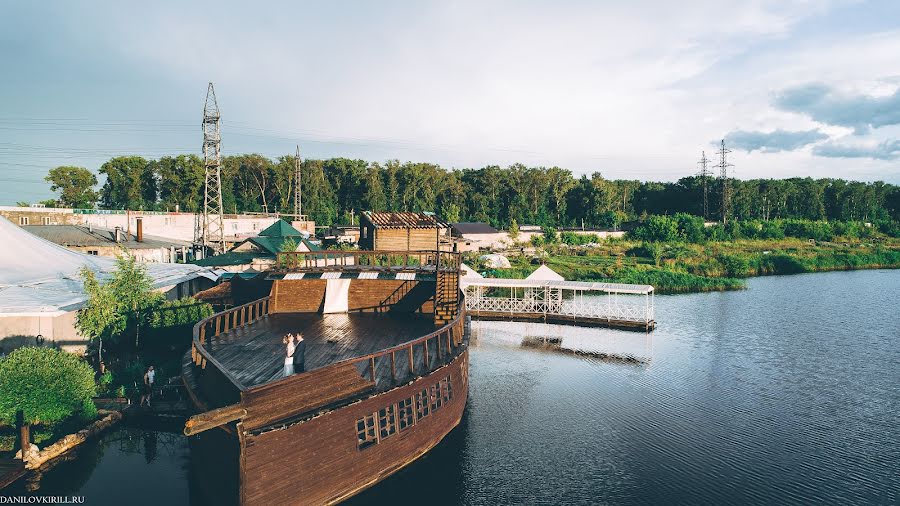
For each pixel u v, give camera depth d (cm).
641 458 2050
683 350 3794
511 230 10619
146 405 2186
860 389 2919
